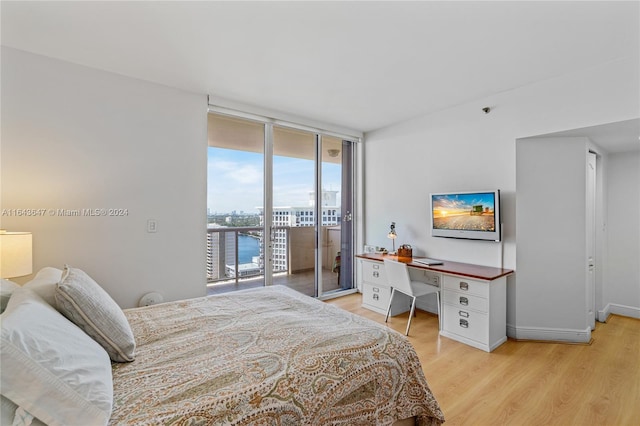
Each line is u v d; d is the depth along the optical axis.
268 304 2.06
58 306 1.24
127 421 0.90
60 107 2.43
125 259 2.71
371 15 1.89
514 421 1.79
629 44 2.20
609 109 2.47
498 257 3.14
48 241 2.38
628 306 3.54
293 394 1.12
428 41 2.19
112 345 1.25
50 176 2.39
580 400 1.98
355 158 4.71
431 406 1.51
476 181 3.33
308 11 1.86
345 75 2.74
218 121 3.41
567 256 2.89
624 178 3.54
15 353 0.81
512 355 2.63
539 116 2.86
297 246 4.07
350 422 1.24
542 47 2.25
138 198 2.77
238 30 2.05
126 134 2.72
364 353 1.39
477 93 3.15
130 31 2.06
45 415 0.82
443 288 3.09
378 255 4.00
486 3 1.78
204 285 3.14
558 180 2.90
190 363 1.26
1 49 2.21
